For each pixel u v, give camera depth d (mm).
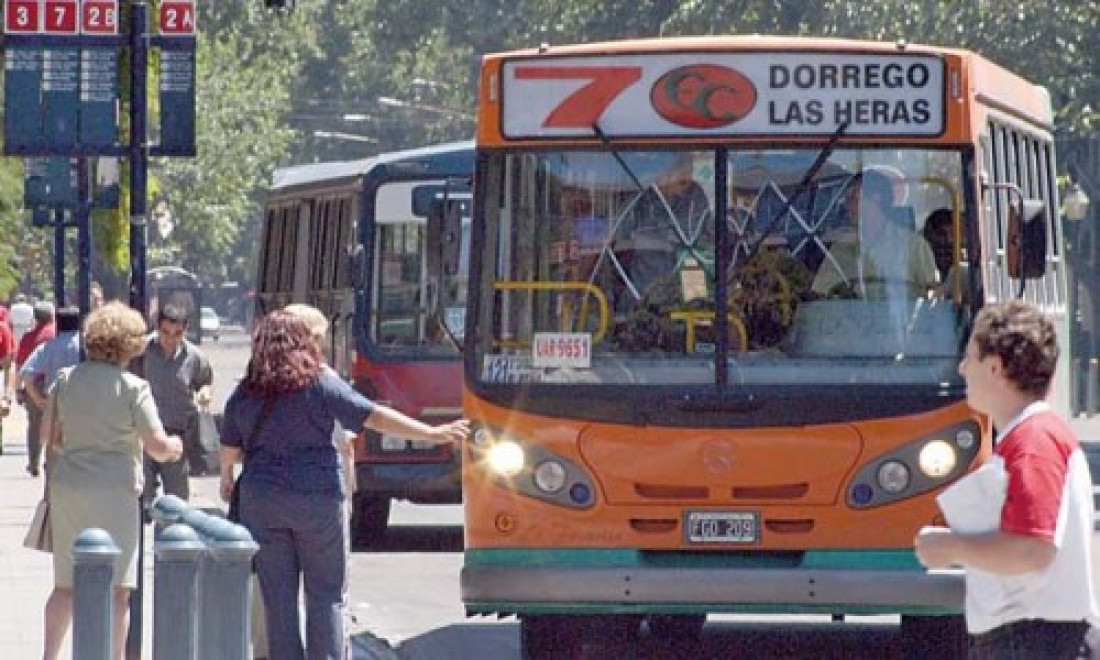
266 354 21094
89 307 28266
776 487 23484
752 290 23828
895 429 23453
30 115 24312
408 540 41531
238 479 21234
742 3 98812
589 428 23719
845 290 23781
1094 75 77125
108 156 24375
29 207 47469
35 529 22797
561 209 24156
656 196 24062
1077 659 12609
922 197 23922
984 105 24953
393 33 171000
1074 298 93188
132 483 22453
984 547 12461
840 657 26734
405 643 28469
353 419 21094
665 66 24125
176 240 142500
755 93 24016
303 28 152375
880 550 23391
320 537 21094
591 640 27578
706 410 23562
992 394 12898
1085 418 93375
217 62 141000
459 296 38938
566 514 23734
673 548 23594
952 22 80312
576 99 24203
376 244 39312
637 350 23812
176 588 17641
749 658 26625
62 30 24344
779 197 23969
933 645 25188
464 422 21484
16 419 87250
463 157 39188
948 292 23750
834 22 90938
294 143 175375
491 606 23828
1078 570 12586
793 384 23594
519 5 165625
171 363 32312
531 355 23984
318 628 21094
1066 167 90125
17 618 29375
